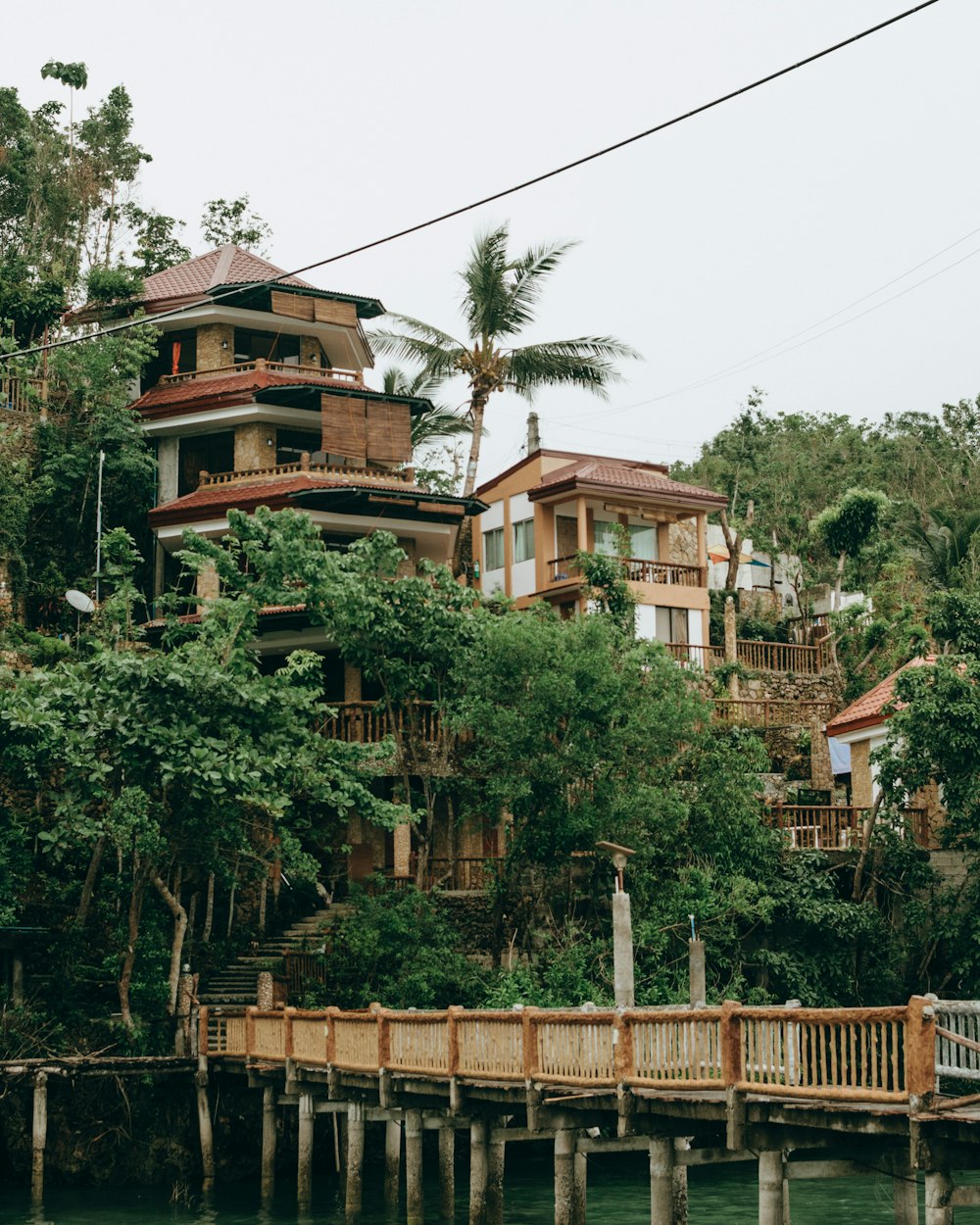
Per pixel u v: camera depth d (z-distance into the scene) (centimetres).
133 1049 3372
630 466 5838
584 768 3544
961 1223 2775
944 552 6425
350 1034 2770
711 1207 2938
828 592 6391
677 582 5488
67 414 5119
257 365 5038
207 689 3300
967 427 8462
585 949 3456
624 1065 2034
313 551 3728
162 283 5372
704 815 3712
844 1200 2997
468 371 5741
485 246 5688
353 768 3528
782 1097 1759
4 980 3491
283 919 4209
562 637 3622
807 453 7638
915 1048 1590
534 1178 3366
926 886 4072
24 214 6084
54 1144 3272
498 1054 2333
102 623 4250
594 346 5712
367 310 5281
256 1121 3397
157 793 3488
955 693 3666
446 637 3769
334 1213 2931
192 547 3788
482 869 4000
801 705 5216
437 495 4716
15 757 3284
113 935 3609
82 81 6488
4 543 4669
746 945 3925
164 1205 3052
